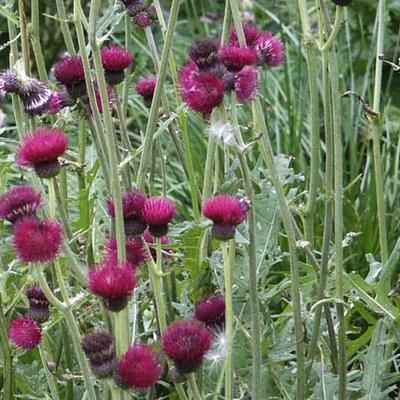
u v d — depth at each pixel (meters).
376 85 1.48
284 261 1.86
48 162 1.24
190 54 1.26
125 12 1.46
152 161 1.51
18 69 1.37
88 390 1.25
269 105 2.41
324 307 1.42
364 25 2.79
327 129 1.39
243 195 1.42
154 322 1.52
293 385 1.43
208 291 1.47
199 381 1.33
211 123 1.26
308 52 1.39
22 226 1.21
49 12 2.79
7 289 1.51
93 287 1.19
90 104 1.38
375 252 1.95
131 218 1.28
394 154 2.20
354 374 1.46
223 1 3.09
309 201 1.43
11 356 1.43
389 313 1.41
